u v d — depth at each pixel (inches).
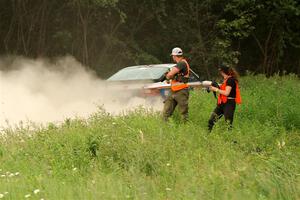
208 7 2508.6
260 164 704.4
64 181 650.8
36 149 796.0
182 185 599.8
